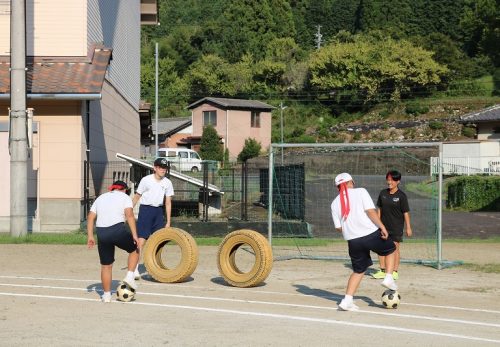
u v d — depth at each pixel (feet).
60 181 100.01
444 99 396.16
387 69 393.91
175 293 54.80
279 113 407.64
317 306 50.06
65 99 96.07
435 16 494.18
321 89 410.72
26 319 43.70
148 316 45.14
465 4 495.82
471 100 387.96
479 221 130.21
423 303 52.65
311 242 91.76
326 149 95.04
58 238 89.20
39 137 99.60
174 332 40.42
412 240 94.58
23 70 87.40
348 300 47.98
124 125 154.10
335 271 68.74
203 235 98.68
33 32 103.19
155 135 306.76
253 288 58.08
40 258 74.43
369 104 404.36
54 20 103.30
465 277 65.77
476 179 161.58
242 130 357.41
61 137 100.01
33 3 103.19
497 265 73.36
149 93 434.71
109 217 49.11
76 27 103.30
